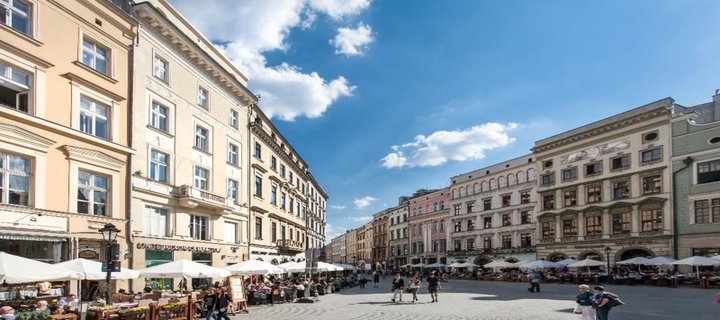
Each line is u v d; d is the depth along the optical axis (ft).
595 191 173.68
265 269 85.20
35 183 65.57
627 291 108.06
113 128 80.69
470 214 248.52
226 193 118.52
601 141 172.65
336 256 604.49
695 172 142.00
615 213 164.96
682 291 107.14
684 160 144.46
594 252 170.40
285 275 147.33
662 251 147.64
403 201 352.28
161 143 93.71
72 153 71.41
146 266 87.35
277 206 159.63
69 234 69.62
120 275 62.39
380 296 106.83
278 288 94.38
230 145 123.85
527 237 211.00
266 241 146.20
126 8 85.51
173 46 98.99
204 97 112.37
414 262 306.76
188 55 103.81
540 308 74.28
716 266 131.95
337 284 129.39
